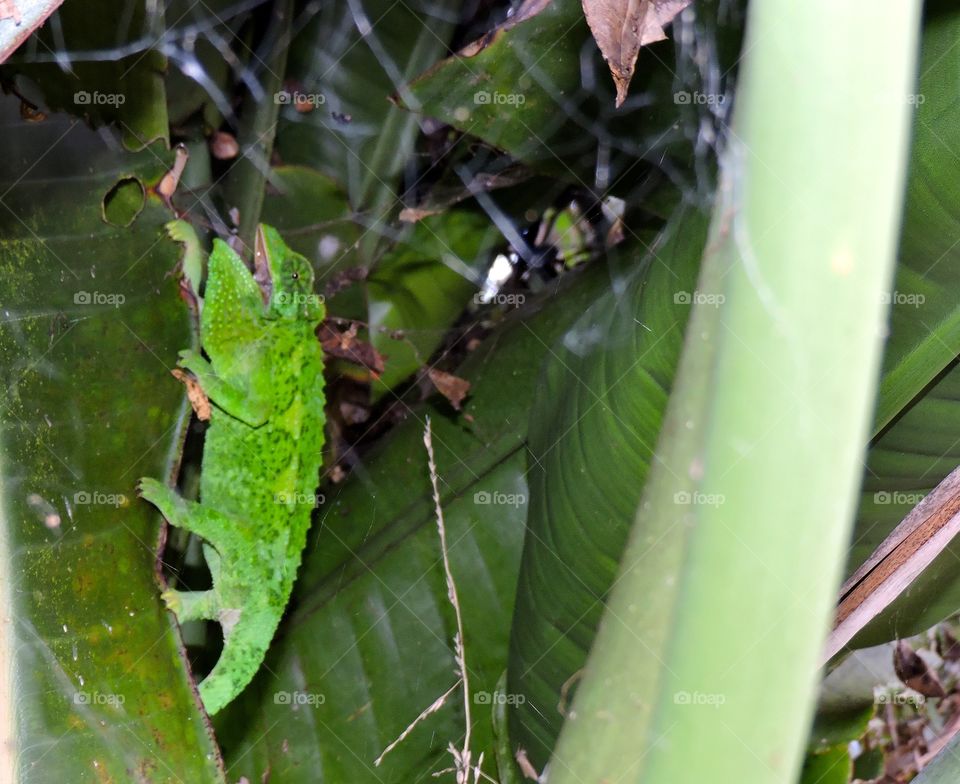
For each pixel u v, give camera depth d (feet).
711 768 0.78
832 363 0.77
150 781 1.74
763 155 0.80
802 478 0.77
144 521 1.90
